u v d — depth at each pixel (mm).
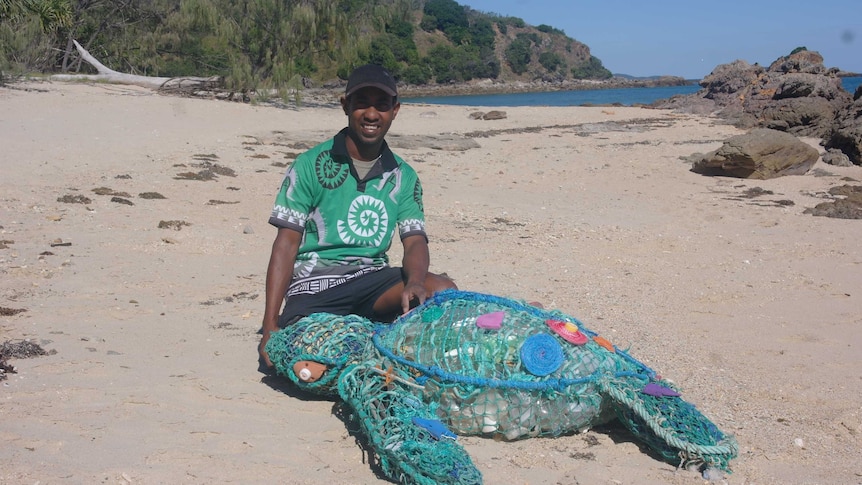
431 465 3441
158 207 10531
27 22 25438
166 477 3656
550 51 128125
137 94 24031
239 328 6012
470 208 12141
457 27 110375
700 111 30828
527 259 8898
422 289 4488
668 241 10273
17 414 4250
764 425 4516
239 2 27078
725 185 15383
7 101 19406
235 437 4105
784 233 10961
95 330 5801
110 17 31516
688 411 3984
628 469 3861
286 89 26203
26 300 6473
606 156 18391
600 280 8039
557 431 4125
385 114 4613
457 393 3963
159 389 4695
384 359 4098
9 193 10492
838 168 17656
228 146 16062
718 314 6941
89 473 3656
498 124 24188
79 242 8523
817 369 5523
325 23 27922
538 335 4078
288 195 4691
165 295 6855
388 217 4805
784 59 31875
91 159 13531
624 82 117438
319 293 4746
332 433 4207
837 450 4203
